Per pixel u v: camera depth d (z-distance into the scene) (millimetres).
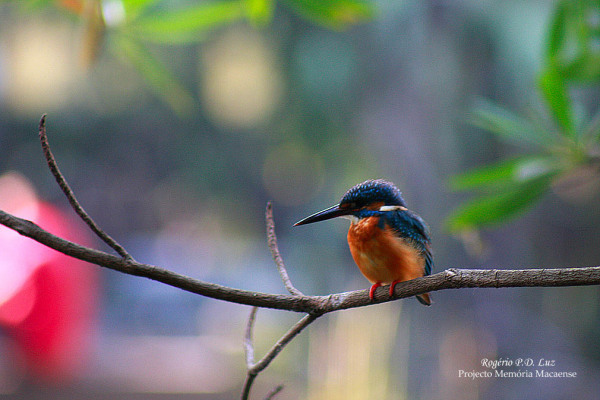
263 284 29031
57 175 2230
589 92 10391
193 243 35625
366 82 18109
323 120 20109
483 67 16000
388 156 18094
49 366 10242
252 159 28438
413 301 15023
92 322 14773
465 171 16281
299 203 30656
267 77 21438
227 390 11867
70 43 15383
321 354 9641
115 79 23828
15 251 9867
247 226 33125
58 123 25516
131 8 3555
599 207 16172
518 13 14844
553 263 16562
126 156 29312
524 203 3646
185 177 30578
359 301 2631
